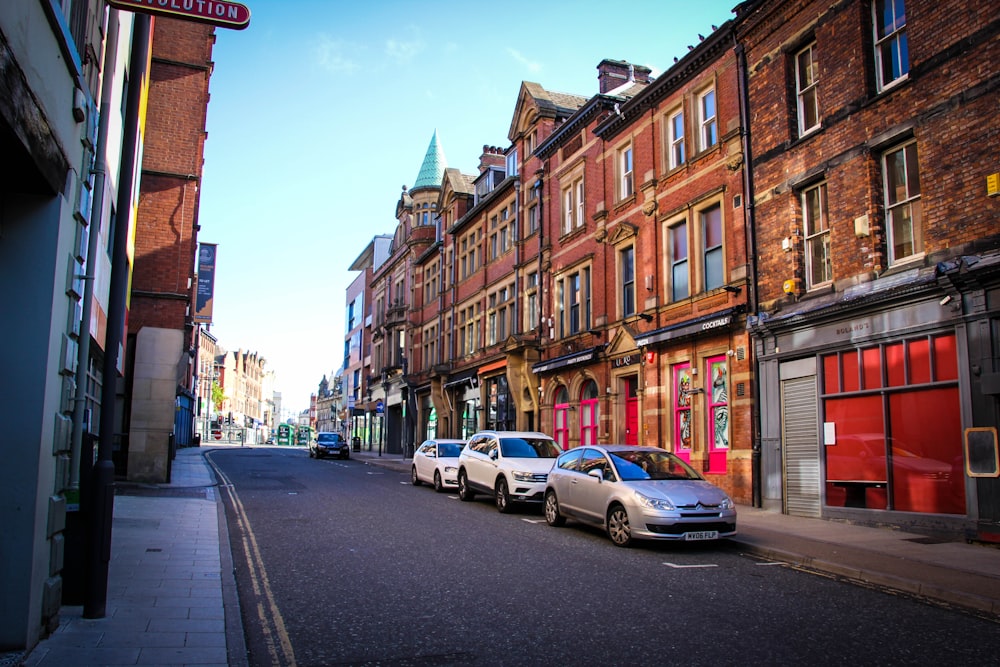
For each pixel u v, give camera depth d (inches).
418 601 279.4
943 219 439.2
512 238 1143.0
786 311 563.2
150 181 787.4
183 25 826.2
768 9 599.8
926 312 446.9
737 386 613.0
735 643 225.0
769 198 592.4
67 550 260.8
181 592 282.5
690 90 709.3
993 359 400.2
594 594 292.0
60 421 219.5
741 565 362.0
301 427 4330.7
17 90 160.9
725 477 624.7
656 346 725.3
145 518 485.4
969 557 361.4
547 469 588.1
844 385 511.2
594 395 864.9
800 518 525.0
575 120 924.6
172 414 761.6
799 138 563.5
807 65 578.9
